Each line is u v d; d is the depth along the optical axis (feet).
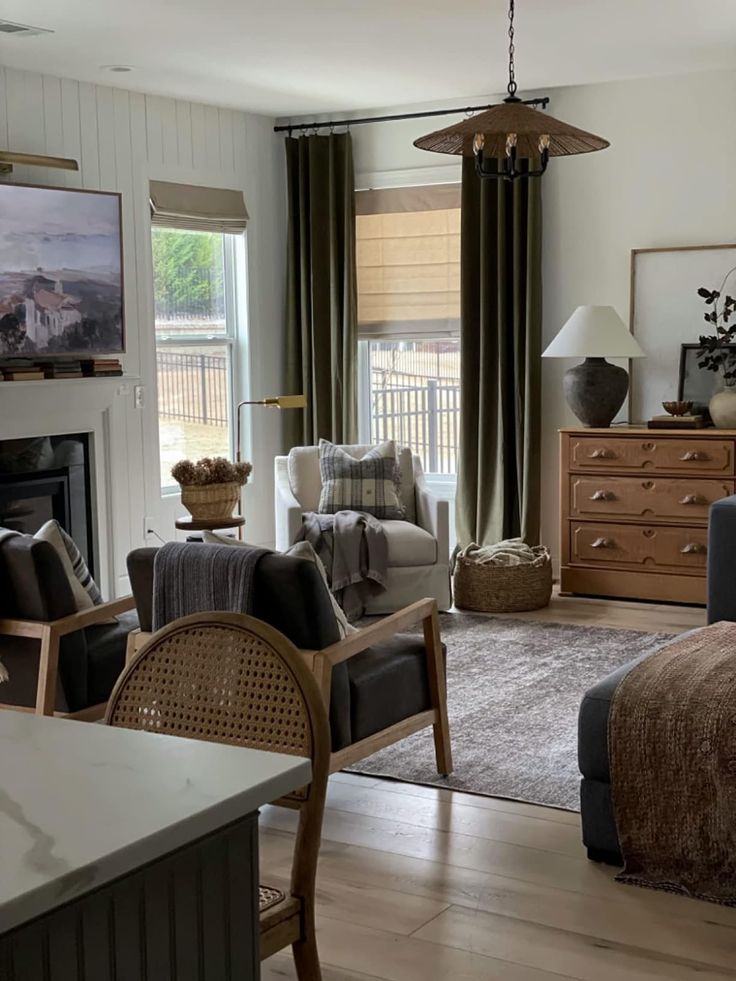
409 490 21.53
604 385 21.50
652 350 22.56
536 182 22.70
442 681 12.92
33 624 12.56
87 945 3.60
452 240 24.39
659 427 21.16
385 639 12.21
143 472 22.76
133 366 22.52
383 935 9.53
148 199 22.62
